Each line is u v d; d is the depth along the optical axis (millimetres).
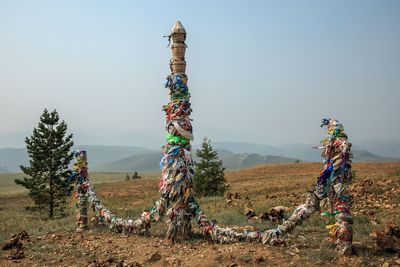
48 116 27984
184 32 11742
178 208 11141
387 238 8695
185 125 11414
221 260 8875
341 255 8523
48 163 27562
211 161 29484
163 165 11445
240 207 18125
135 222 12555
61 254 10688
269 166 65688
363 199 16984
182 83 11609
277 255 8961
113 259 9656
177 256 9555
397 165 51406
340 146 8883
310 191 9633
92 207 14273
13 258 10375
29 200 46125
